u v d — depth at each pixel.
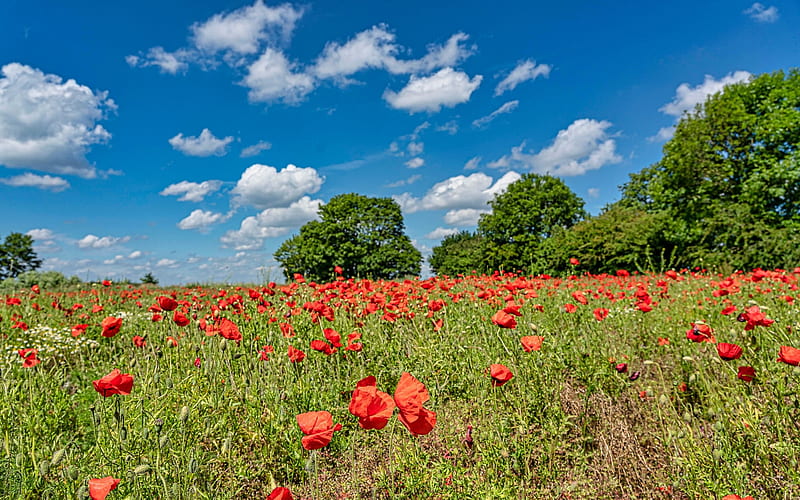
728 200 25.38
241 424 3.28
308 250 40.28
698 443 2.96
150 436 2.86
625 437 3.30
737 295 5.96
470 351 4.26
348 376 4.12
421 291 6.66
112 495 2.35
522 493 2.69
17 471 2.66
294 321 5.19
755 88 25.77
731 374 3.59
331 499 2.87
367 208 41.78
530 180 41.22
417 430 1.79
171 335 5.20
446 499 2.59
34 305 7.98
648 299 5.26
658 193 28.59
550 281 9.07
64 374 5.17
